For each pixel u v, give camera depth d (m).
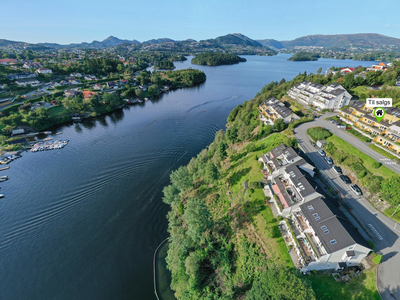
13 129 144.25
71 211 79.06
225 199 72.44
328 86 123.31
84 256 63.00
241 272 49.03
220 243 57.91
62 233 70.56
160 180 94.31
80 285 55.50
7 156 116.31
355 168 64.94
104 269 59.28
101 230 71.38
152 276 57.19
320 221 45.72
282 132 95.81
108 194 87.06
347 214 53.91
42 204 82.56
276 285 35.06
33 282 56.44
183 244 56.56
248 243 53.06
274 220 55.94
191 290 49.16
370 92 118.19
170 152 116.50
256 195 65.31
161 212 78.06
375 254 42.47
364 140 78.00
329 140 81.69
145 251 64.25
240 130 103.06
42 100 185.75
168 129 148.00
